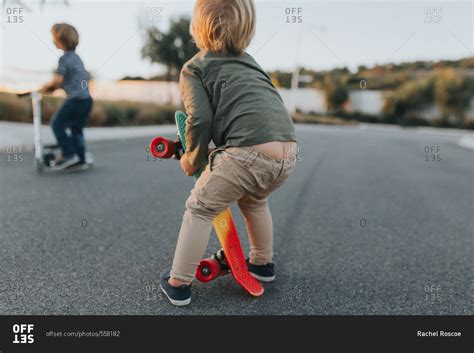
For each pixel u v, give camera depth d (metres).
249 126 1.68
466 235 3.02
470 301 2.00
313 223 3.20
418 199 4.22
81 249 2.49
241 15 1.74
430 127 23.23
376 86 23.89
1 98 9.02
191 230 1.80
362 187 4.77
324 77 24.09
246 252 2.52
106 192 3.99
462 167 6.97
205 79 1.73
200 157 1.80
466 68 23.14
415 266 2.40
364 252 2.60
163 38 14.32
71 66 4.59
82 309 1.84
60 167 4.96
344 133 15.67
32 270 2.18
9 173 4.69
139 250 2.50
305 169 5.98
